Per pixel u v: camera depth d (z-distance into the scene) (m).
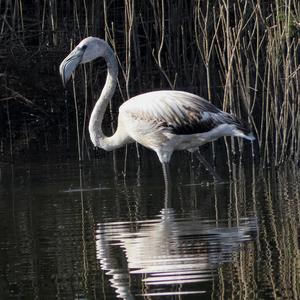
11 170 15.47
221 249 8.78
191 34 17.89
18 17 19.97
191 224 10.06
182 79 18.31
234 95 16.41
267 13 16.56
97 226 10.18
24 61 19.69
